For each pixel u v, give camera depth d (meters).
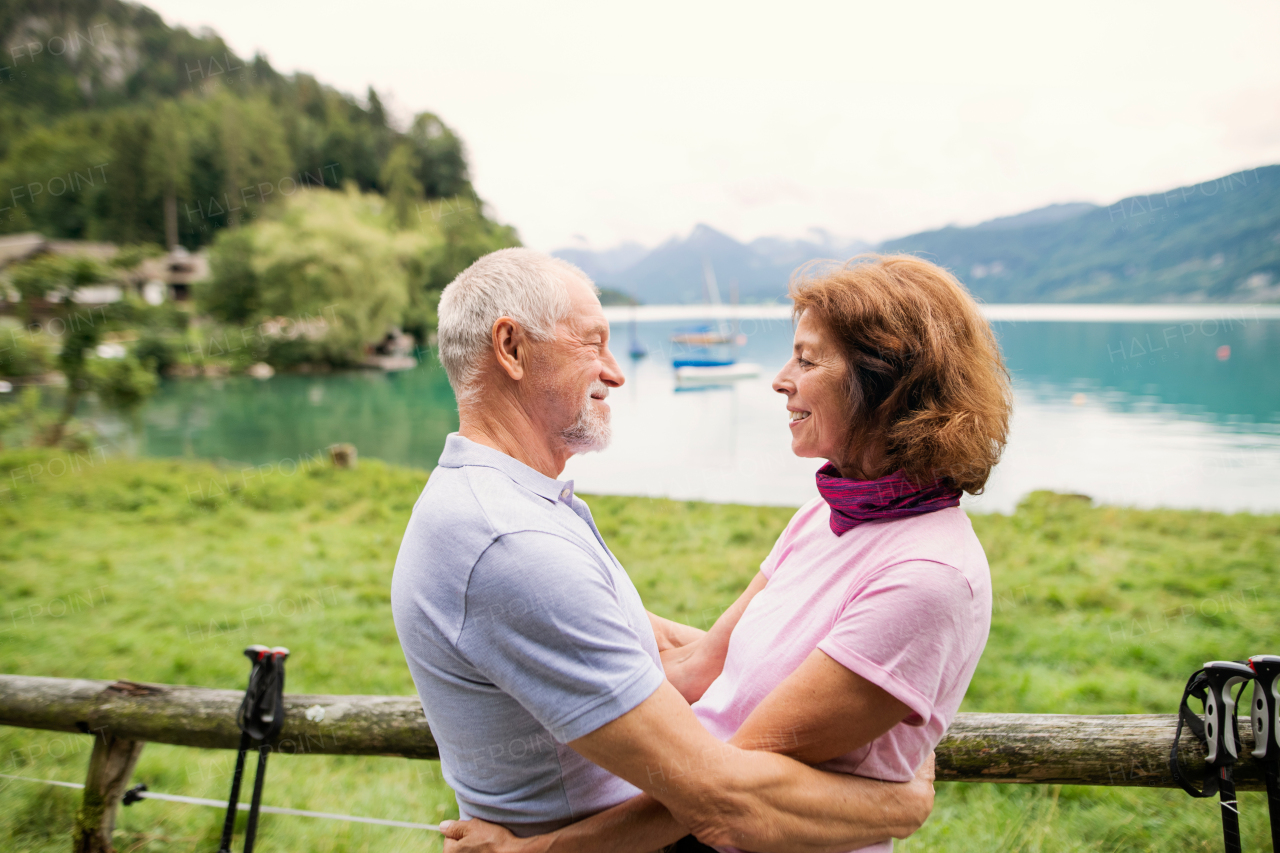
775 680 1.10
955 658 0.96
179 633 5.49
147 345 36.16
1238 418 23.30
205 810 2.87
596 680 0.94
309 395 32.47
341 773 3.22
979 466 1.00
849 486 1.06
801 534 1.25
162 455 19.00
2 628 5.62
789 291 1.16
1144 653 4.67
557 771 1.07
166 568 7.38
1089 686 4.07
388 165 79.12
